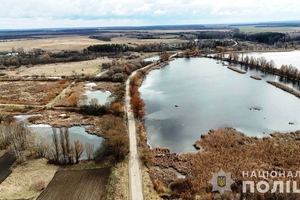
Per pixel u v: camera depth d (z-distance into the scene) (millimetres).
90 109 95500
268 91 119875
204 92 120938
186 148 70000
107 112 93938
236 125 83562
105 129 78750
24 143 69188
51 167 60312
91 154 66438
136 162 61250
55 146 65188
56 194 49938
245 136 73938
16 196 49719
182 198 47875
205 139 73125
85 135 79250
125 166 59625
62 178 55375
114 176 55344
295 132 75875
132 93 112688
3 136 70312
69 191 50781
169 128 82750
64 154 61875
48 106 103062
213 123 85625
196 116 92000
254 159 60469
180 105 103875
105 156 65000
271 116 90250
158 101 109688
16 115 95375
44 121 89438
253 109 97250
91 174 56625
